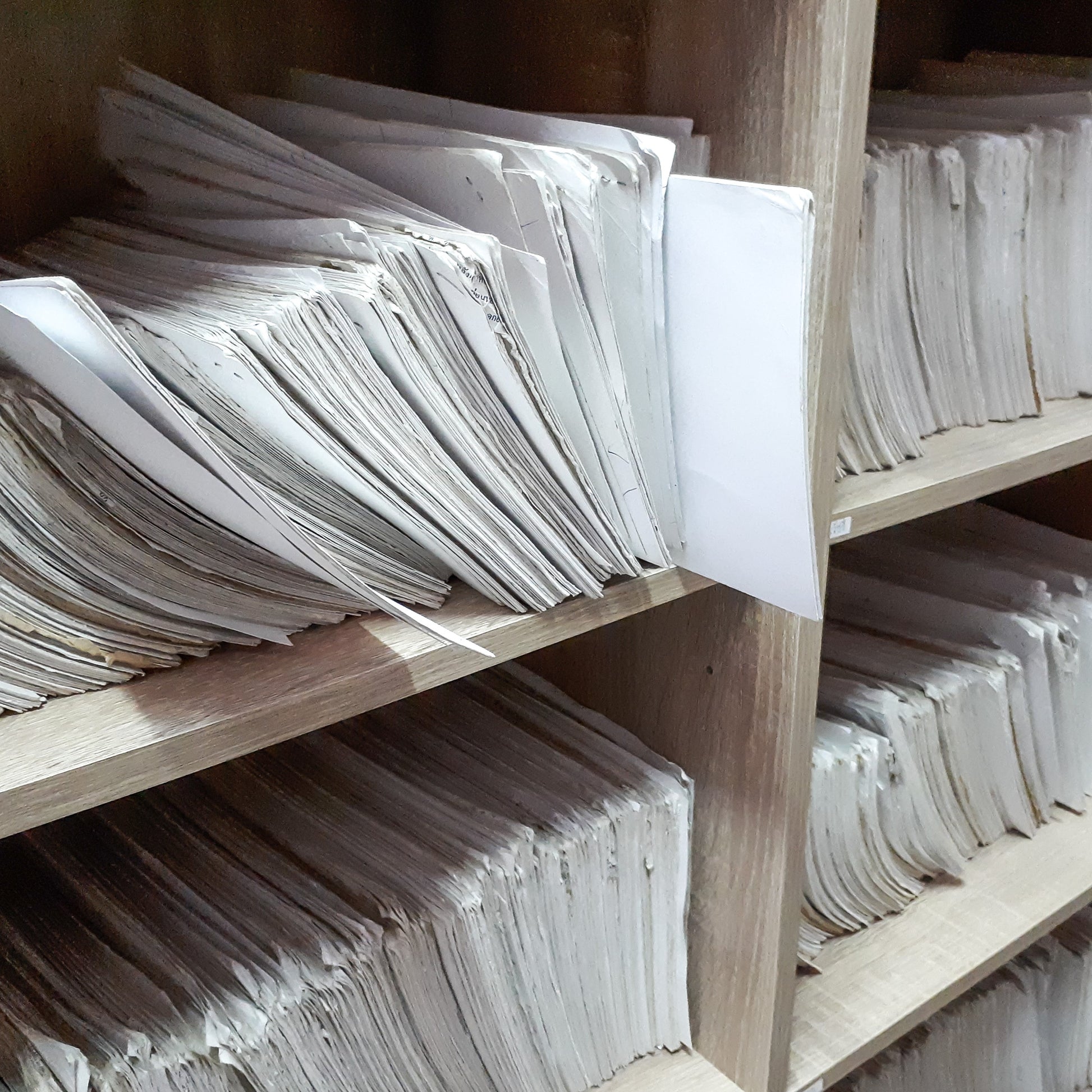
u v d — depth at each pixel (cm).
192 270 55
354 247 50
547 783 80
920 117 91
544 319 51
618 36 67
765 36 57
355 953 66
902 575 113
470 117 64
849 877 95
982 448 83
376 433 50
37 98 73
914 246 78
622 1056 85
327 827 76
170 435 45
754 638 72
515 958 74
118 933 66
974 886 103
